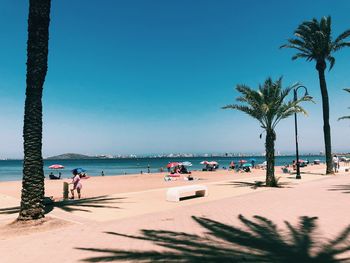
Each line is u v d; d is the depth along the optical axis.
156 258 6.73
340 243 7.65
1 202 17.09
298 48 33.50
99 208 13.82
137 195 18.56
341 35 32.09
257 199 15.98
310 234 8.59
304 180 27.70
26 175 10.99
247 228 9.47
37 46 11.36
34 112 11.20
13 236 9.18
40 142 11.36
